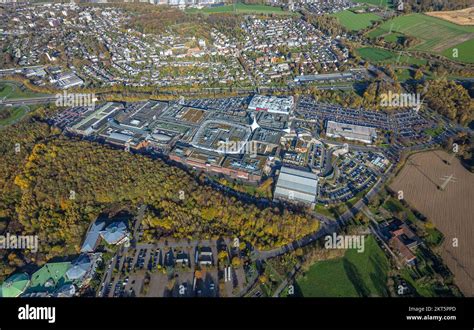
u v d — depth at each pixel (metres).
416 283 196.00
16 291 189.62
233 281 199.12
